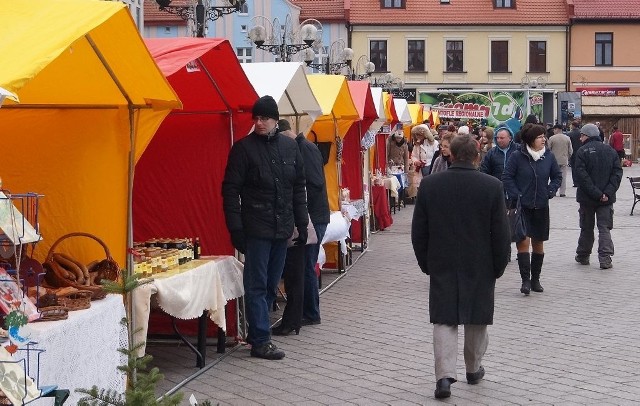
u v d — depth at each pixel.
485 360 9.48
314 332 11.07
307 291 11.48
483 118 52.84
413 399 8.01
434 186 8.20
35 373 5.42
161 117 7.63
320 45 24.78
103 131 7.40
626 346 10.09
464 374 8.92
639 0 74.31
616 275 15.33
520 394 8.15
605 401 7.90
